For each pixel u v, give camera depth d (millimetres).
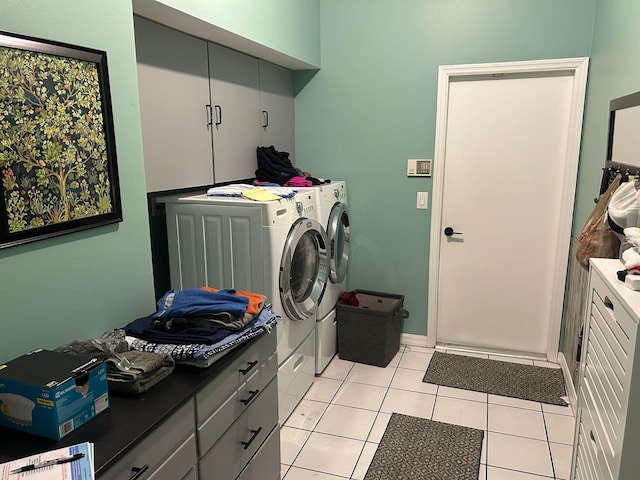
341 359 3430
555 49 2988
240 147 2918
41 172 1337
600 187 2414
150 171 2225
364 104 3436
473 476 2213
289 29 2920
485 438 2500
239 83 2850
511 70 3080
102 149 1537
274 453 1949
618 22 2285
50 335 1414
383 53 3322
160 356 1374
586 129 2922
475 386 3029
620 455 1229
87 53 1453
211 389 1435
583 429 1740
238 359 1582
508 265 3391
